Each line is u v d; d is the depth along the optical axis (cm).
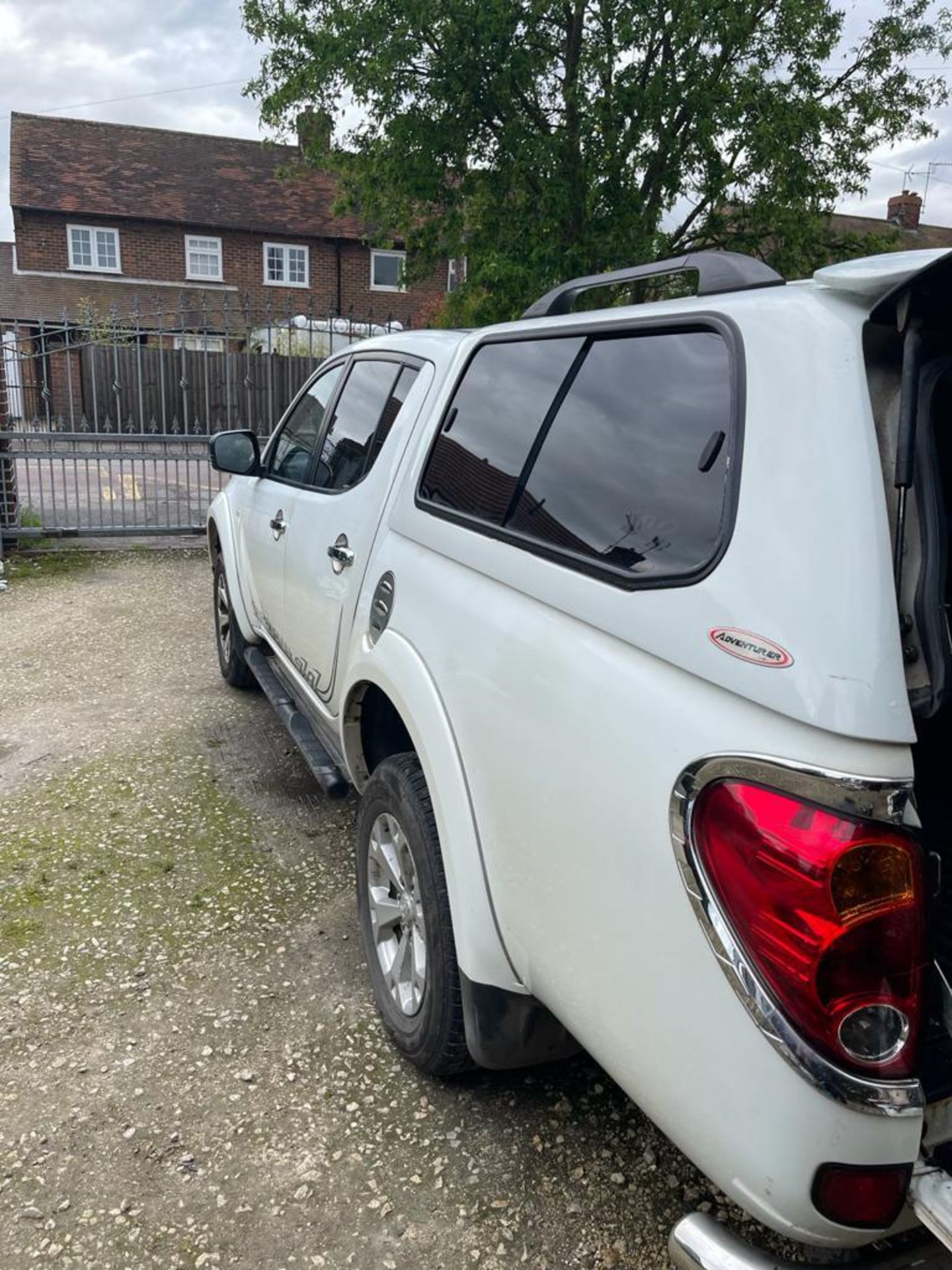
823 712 134
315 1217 214
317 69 1028
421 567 250
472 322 1116
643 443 185
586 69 1012
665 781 152
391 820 261
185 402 1072
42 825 387
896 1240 158
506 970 212
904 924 136
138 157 2816
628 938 162
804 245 1105
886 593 138
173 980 293
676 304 196
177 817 397
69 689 551
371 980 279
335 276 2842
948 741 197
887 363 154
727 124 1008
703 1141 151
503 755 198
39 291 2580
